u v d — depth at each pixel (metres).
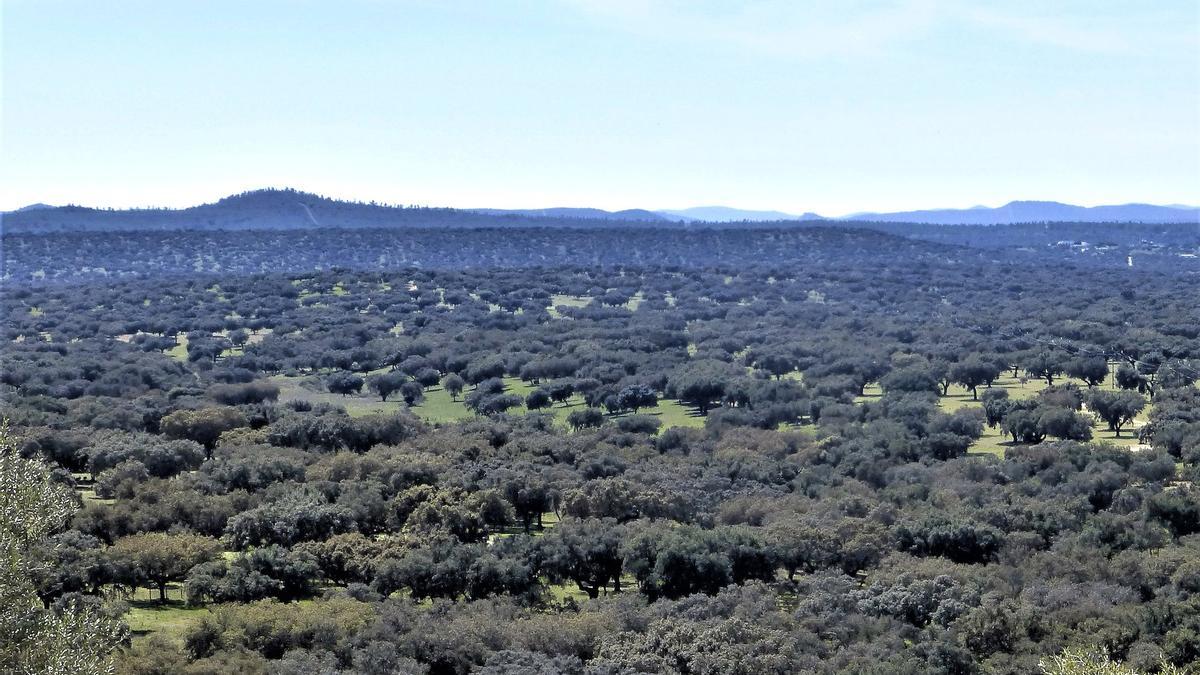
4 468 37.34
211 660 64.12
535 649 69.00
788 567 87.06
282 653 68.06
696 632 68.06
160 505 95.94
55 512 37.47
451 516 94.62
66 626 36.12
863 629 72.25
